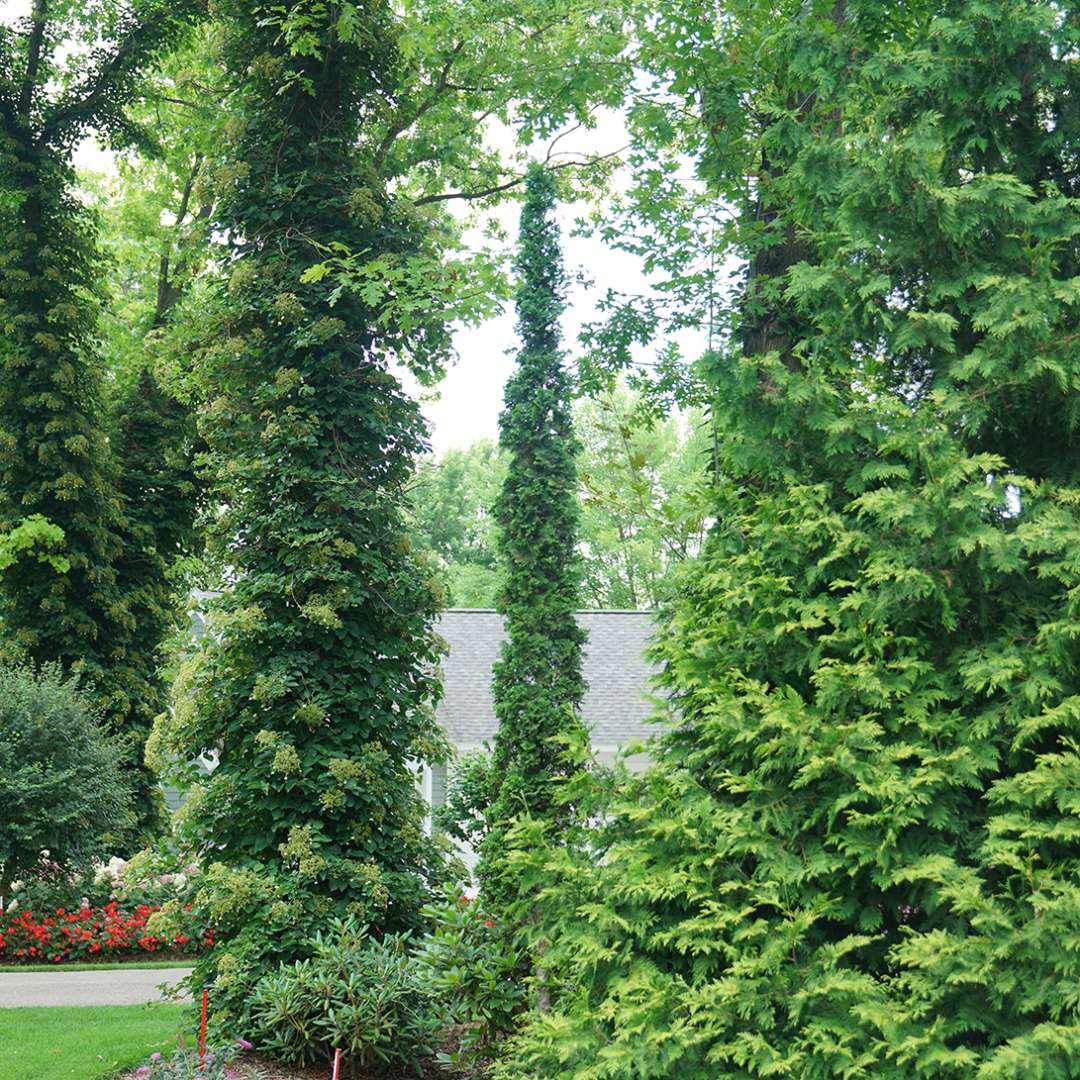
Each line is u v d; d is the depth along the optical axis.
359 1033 8.95
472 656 24.34
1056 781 5.36
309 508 11.87
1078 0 6.41
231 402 12.09
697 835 6.00
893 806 5.55
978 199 6.02
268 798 10.98
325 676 11.41
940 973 5.24
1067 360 5.89
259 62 12.59
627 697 22.67
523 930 6.52
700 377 6.52
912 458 6.10
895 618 6.02
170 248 21.20
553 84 16.27
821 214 6.86
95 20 20.02
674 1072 5.65
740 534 6.67
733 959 5.67
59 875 16.61
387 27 13.45
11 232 19.78
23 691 16.62
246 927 10.15
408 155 18.09
